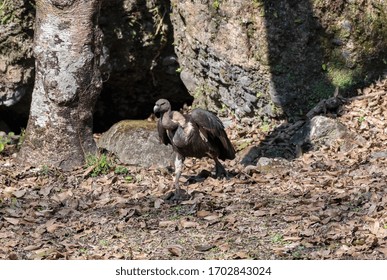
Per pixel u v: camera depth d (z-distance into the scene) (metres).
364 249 10.00
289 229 10.89
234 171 14.49
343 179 13.20
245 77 17.77
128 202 12.84
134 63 19.44
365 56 17.72
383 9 17.81
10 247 11.07
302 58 17.53
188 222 11.41
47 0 15.31
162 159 15.49
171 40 19.55
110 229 11.62
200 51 18.44
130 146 15.71
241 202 12.34
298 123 16.55
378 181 12.92
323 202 11.94
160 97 20.34
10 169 15.53
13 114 19.38
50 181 14.70
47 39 15.41
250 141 16.67
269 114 17.70
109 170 15.00
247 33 17.59
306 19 17.45
